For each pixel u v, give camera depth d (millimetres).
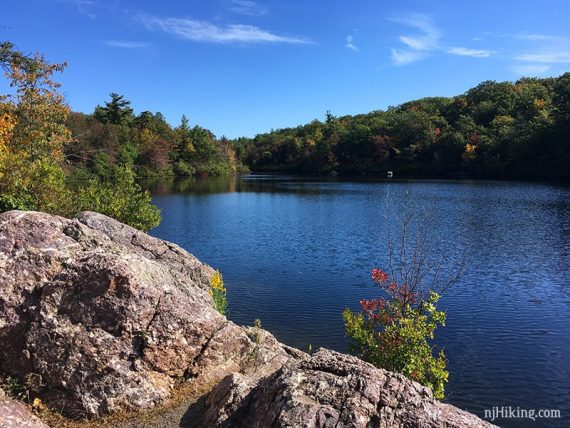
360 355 6387
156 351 4820
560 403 7672
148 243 8719
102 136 62750
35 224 5551
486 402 7684
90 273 4926
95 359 4625
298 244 20453
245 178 84062
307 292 13305
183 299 5219
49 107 16219
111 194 13734
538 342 9938
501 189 48844
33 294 4953
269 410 3729
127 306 4793
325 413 3494
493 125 86938
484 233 22547
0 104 15227
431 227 23500
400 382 3902
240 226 25703
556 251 18625
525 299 12750
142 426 4336
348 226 25516
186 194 47438
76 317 4773
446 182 63312
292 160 117438
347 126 121375
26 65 16031
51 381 4602
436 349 9594
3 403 4125
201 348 5176
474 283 14266
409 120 97688
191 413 4527
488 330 10570
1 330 4758
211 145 95750
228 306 12055
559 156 65625
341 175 96875
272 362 5832
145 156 76250
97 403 4508
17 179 10227
